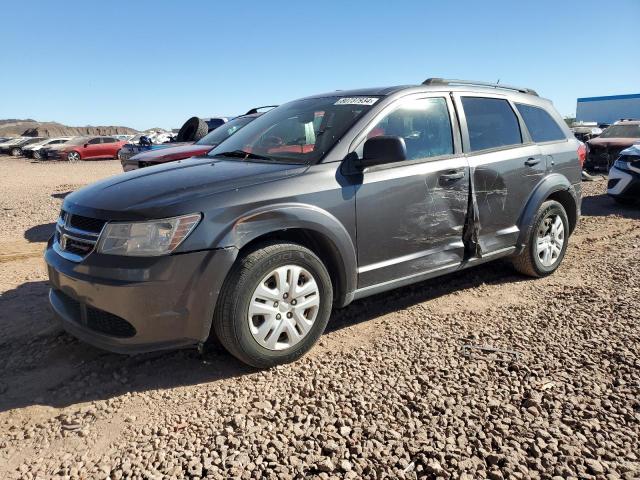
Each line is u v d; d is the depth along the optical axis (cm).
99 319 317
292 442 262
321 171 359
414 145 412
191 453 254
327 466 242
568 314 421
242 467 244
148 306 299
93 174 1992
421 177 403
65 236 337
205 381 326
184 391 315
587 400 296
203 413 290
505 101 500
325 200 353
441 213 420
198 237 305
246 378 328
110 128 13612
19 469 247
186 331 310
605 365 334
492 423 276
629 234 720
